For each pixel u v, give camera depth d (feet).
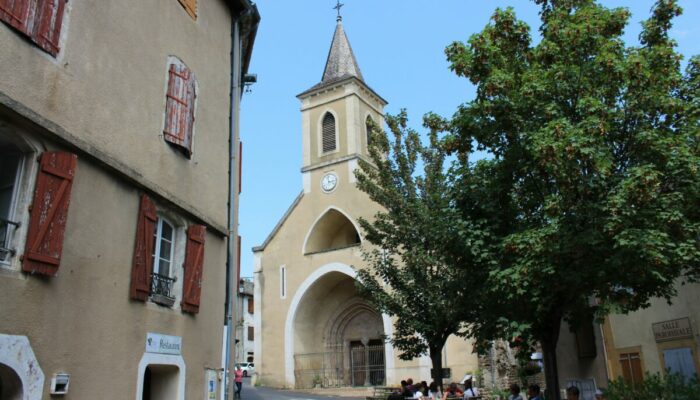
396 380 96.12
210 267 34.27
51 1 22.62
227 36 40.27
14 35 20.89
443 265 51.11
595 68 31.22
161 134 30.07
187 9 34.53
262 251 116.88
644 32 33.47
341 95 117.70
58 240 21.31
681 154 29.22
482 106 32.99
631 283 31.04
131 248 26.25
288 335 109.09
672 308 43.39
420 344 54.65
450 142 35.42
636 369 48.44
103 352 23.72
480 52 33.58
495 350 81.66
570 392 32.86
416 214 54.65
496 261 32.30
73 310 22.26
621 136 31.24
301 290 109.50
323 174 114.01
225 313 36.22
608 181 29.43
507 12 34.06
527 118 32.35
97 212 24.18
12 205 20.68
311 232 112.06
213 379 33.04
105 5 26.30
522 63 34.47
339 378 111.75
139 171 27.61
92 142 24.39
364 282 60.49
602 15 32.50
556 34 32.73
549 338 33.88
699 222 29.04
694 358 40.68
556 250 28.94
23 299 19.99
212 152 35.96
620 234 27.09
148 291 26.91
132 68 27.99
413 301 53.36
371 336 112.88
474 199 35.40
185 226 31.53
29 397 19.85
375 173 61.05
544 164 29.14
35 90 21.58
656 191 28.66
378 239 59.57
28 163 21.29
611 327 52.44
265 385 108.58
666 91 31.07
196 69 34.94
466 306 39.60
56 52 22.76
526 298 31.73
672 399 35.27
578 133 28.14
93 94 24.82
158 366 28.68
